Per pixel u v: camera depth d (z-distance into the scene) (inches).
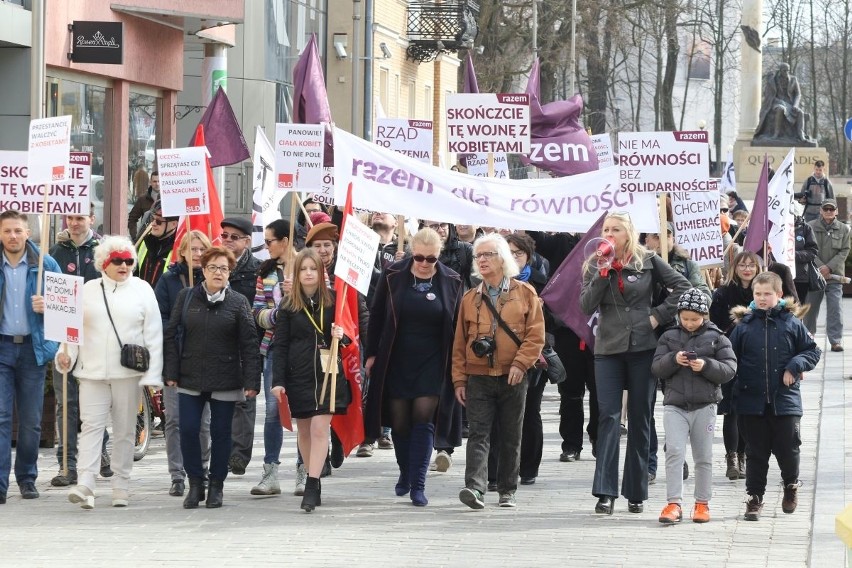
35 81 803.4
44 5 810.8
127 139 1042.1
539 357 515.8
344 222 488.1
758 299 489.4
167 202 560.4
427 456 504.1
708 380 475.8
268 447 523.5
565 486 550.3
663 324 490.0
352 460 614.9
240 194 1402.6
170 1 1021.2
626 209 627.5
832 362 982.4
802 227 997.8
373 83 1760.6
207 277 491.2
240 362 493.4
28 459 510.0
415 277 506.6
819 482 546.9
